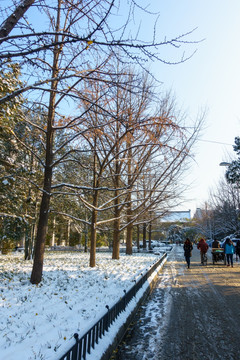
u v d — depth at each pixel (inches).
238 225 1360.7
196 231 2839.6
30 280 343.3
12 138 422.0
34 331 180.4
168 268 652.7
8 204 572.1
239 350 174.4
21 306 236.2
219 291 359.3
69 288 317.7
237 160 1051.3
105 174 644.1
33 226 777.6
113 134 483.8
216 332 206.7
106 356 152.9
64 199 759.7
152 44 166.9
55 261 639.8
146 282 370.3
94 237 539.8
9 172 514.9
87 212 1126.4
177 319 240.8
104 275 412.8
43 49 167.2
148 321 236.4
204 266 689.0
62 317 210.5
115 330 185.9
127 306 246.4
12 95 179.5
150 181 697.6
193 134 547.8
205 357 164.9
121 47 168.6
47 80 187.8
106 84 216.5
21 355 144.3
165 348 179.0
